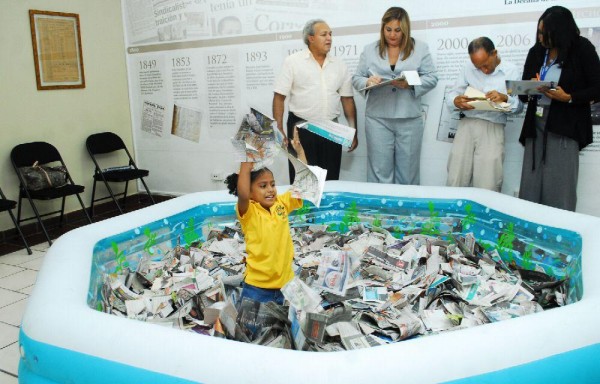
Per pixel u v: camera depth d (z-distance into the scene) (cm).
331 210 411
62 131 527
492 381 161
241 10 513
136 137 605
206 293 273
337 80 433
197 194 402
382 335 241
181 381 164
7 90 472
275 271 244
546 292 274
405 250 342
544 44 346
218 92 544
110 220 333
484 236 357
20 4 479
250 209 239
